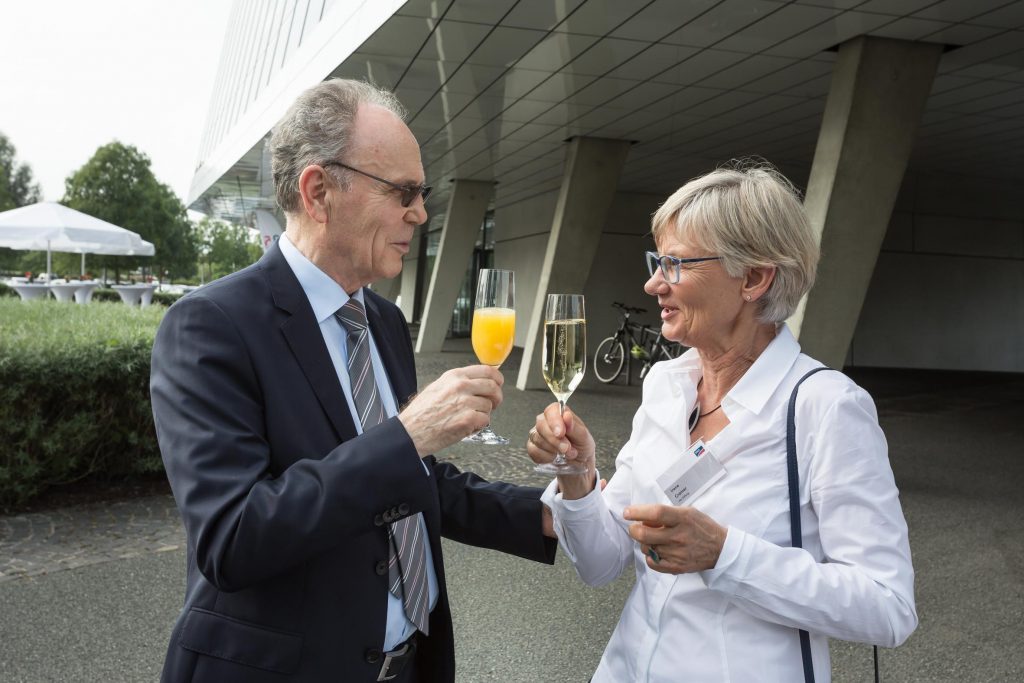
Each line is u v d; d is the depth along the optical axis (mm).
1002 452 7781
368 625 1407
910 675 3203
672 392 1609
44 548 4637
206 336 1337
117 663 3217
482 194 18250
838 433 1357
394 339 1753
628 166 15680
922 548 4797
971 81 8836
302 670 1347
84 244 18391
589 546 1623
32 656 3268
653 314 19609
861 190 7457
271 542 1199
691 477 1447
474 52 8641
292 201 1490
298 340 1415
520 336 22062
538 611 3824
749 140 12742
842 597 1279
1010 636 3561
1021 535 5055
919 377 16188
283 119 1486
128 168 51906
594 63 8797
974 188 17656
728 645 1387
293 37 16453
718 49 8055
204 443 1266
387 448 1267
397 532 1485
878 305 18500
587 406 10328
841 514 1344
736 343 1504
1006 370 19125
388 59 9109
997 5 6527
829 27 7188
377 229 1458
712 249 1446
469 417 1299
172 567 4336
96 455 5766
